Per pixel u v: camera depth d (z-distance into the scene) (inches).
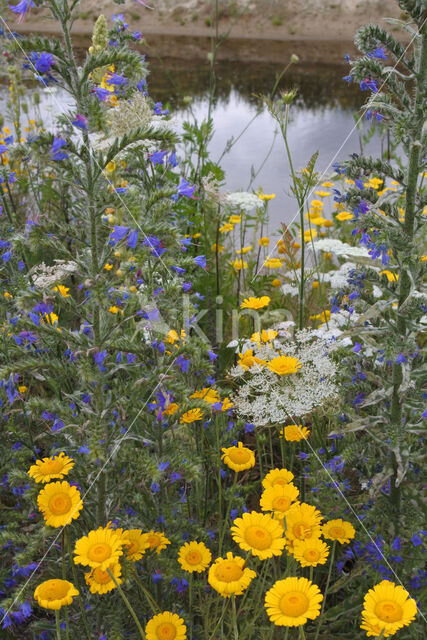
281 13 973.2
